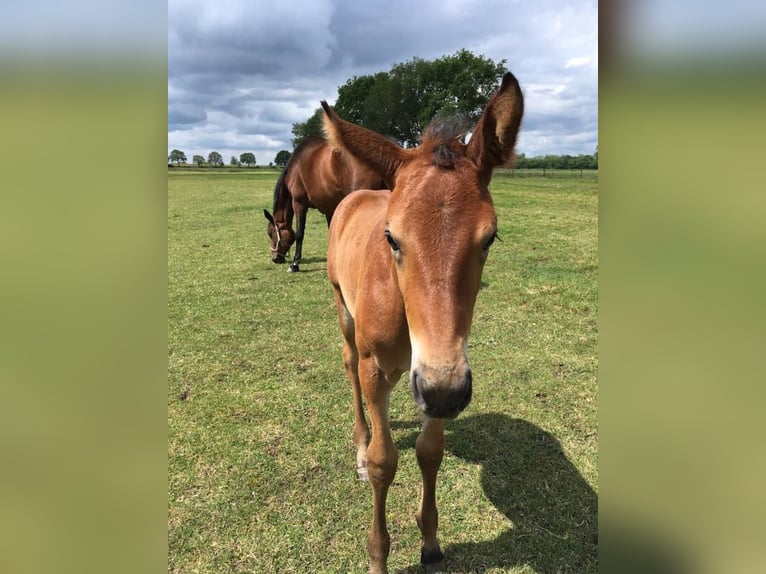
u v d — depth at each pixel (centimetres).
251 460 363
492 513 309
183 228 1459
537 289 714
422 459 265
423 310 192
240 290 782
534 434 384
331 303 711
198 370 505
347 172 779
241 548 287
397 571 273
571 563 272
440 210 197
